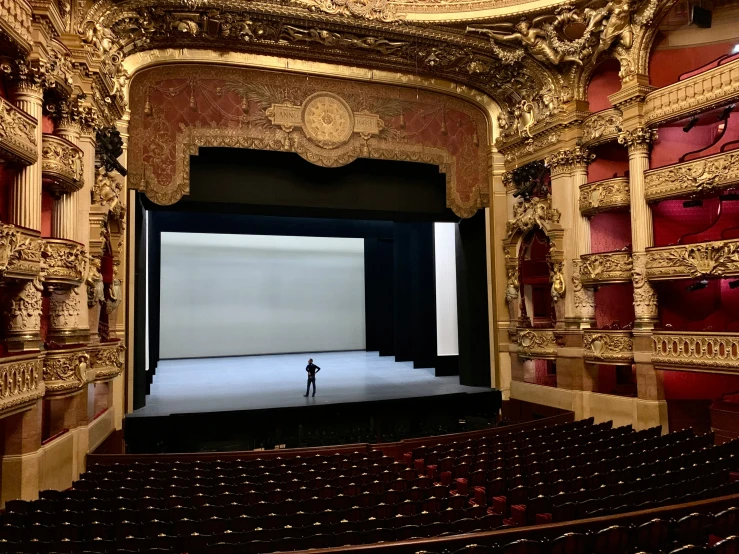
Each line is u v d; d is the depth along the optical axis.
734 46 14.71
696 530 5.64
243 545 5.65
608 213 16.45
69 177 10.35
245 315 28.30
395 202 18.42
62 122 11.08
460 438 13.40
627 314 16.53
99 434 12.45
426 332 23.81
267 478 9.40
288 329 29.11
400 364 25.17
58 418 10.66
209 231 23.17
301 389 18.30
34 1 9.38
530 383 17.69
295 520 6.84
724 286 14.74
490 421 17.77
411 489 8.05
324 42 15.85
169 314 26.94
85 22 11.91
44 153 9.88
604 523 5.75
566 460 9.72
